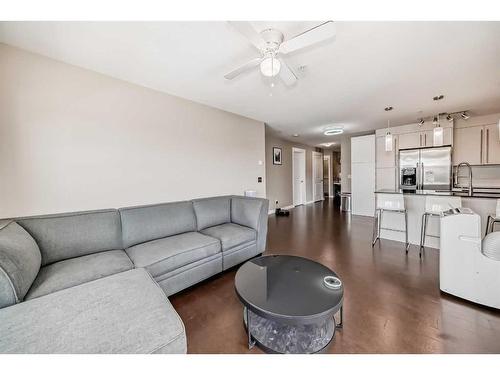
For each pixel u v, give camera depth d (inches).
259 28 62.9
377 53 77.5
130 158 98.3
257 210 111.0
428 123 177.9
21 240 55.3
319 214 229.5
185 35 66.1
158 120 107.7
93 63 82.0
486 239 69.4
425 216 122.8
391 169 199.5
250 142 163.0
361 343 54.5
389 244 131.8
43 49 72.5
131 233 85.2
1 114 69.1
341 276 91.0
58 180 79.7
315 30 53.6
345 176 255.4
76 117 83.4
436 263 103.2
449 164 169.6
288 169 268.5
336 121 175.2
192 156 123.3
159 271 71.6
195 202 110.7
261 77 94.7
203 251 83.7
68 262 67.3
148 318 39.9
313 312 46.9
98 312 40.9
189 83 100.0
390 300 73.4
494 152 160.2
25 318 38.6
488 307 67.9
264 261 74.5
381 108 142.2
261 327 59.8
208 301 75.6
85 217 76.9
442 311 66.9
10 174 70.7
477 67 88.4
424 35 67.4
